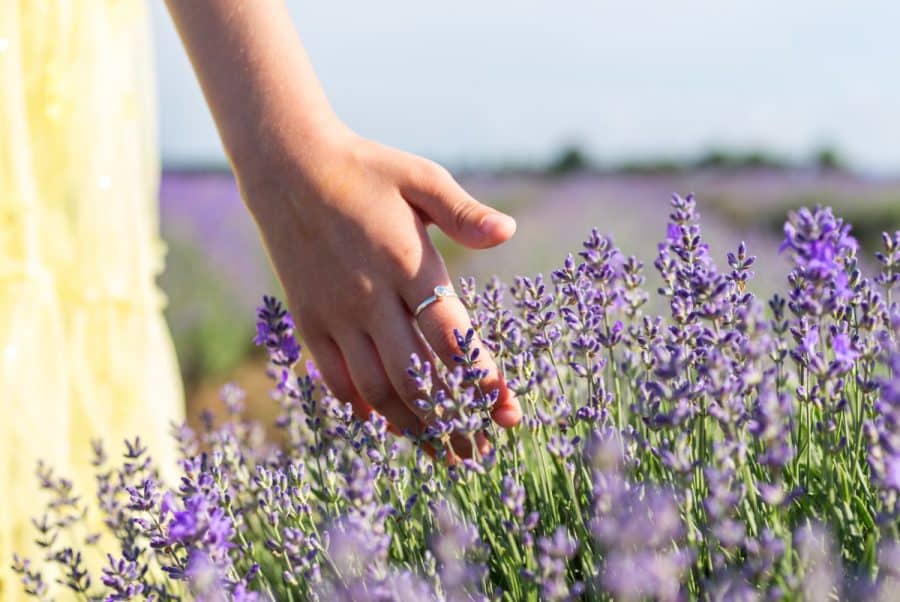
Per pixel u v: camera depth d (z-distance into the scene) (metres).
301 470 0.75
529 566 0.68
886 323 0.74
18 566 0.81
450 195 0.78
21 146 0.88
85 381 0.94
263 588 0.75
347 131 0.80
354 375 0.80
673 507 0.69
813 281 0.69
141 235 0.99
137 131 1.00
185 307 2.91
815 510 0.70
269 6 0.80
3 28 0.87
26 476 0.88
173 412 1.03
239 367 2.76
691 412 0.72
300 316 0.80
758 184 5.74
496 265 3.69
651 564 0.64
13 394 0.87
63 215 0.94
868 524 0.69
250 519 0.86
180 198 4.07
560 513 0.76
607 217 4.64
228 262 3.29
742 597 0.62
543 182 6.02
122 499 0.92
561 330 0.84
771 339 0.76
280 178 0.79
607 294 0.80
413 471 0.80
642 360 0.78
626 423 0.81
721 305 0.72
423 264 0.77
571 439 0.75
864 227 4.95
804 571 0.65
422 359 0.78
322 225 0.78
